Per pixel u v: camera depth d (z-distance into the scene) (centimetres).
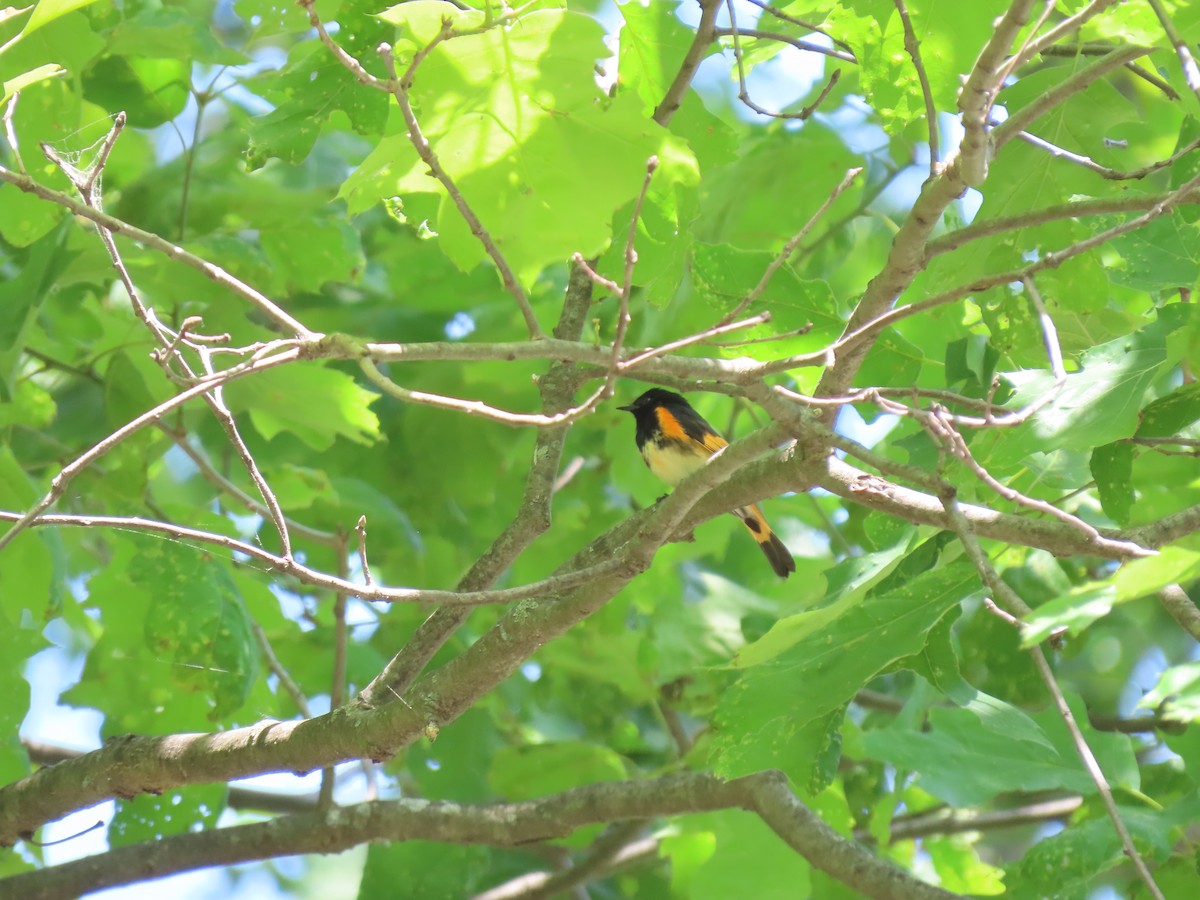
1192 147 612
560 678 1348
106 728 992
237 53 899
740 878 1028
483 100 610
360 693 764
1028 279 527
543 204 651
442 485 1359
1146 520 957
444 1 566
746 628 1177
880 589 780
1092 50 754
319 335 531
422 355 515
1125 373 658
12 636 875
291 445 1360
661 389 1314
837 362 623
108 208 1123
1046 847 700
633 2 759
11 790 800
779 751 696
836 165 1341
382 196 654
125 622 1001
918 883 785
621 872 1280
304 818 933
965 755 757
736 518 1347
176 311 1079
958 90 763
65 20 728
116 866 895
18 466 923
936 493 534
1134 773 774
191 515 1063
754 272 778
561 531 1378
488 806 946
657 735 1426
